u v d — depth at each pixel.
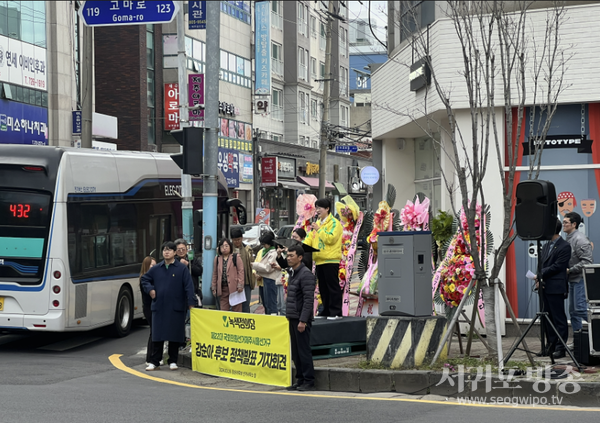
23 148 13.08
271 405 7.80
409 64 14.96
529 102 12.27
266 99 46.28
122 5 14.01
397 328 9.16
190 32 40.69
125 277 14.95
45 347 13.68
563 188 12.63
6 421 6.80
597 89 12.10
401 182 17.95
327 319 10.41
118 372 10.74
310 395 8.62
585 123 12.51
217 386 9.57
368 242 11.46
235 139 42.75
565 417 6.97
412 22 15.17
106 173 14.46
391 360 9.16
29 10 26.47
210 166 12.61
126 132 38.16
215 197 12.70
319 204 10.50
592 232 12.53
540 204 8.87
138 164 15.74
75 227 13.24
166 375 10.53
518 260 12.73
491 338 9.55
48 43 27.69
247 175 44.06
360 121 76.12
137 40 38.06
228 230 20.86
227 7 42.62
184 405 7.78
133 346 13.81
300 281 9.15
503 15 10.38
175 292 10.84
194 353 10.84
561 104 12.52
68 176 13.16
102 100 38.31
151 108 39.72
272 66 51.03
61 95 28.14
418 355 9.15
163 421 6.88
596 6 12.12
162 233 16.55
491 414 7.19
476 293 9.72
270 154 46.56
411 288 9.23
